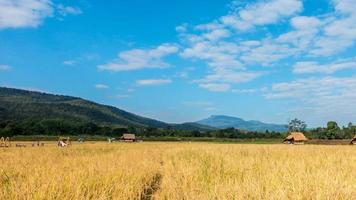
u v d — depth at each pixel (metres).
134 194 11.15
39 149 45.34
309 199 8.87
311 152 27.84
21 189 9.97
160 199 10.88
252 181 11.13
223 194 9.93
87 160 22.80
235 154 26.17
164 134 158.25
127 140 125.56
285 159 20.23
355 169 15.23
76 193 9.80
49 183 10.73
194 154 29.80
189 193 10.55
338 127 155.62
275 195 9.14
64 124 152.50
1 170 15.89
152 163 22.31
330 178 10.94
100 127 159.75
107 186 11.29
